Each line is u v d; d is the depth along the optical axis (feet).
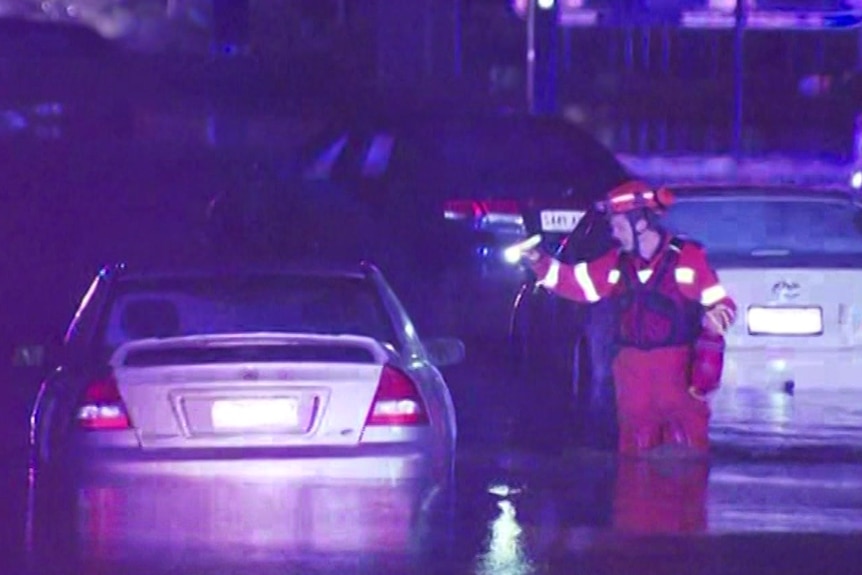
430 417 128.98
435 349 141.69
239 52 407.23
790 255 179.42
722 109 400.06
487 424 174.29
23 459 155.02
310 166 259.39
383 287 140.26
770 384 176.55
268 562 115.96
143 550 118.83
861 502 136.77
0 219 305.32
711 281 142.51
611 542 122.93
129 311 137.08
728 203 186.60
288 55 407.44
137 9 462.19
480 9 400.67
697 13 386.73
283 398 126.00
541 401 187.21
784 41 406.41
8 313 248.11
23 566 115.24
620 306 143.95
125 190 325.21
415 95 384.27
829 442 162.30
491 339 229.86
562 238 219.00
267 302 138.31
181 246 297.33
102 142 347.56
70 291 266.77
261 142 391.04
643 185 143.13
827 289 176.55
